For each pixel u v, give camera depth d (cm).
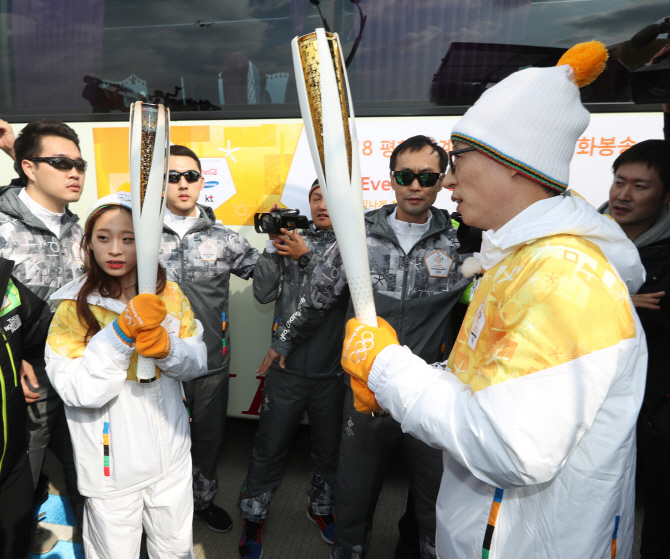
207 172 250
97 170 254
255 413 265
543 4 218
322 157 99
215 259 220
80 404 132
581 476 81
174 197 213
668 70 172
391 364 90
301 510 233
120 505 142
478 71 226
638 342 82
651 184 172
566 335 74
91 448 140
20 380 149
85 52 249
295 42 99
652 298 164
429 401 84
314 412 212
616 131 217
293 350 204
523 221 86
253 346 262
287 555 203
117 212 139
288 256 204
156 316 129
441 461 161
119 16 244
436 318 174
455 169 94
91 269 143
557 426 72
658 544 168
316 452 216
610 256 90
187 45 242
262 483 208
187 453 157
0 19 250
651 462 164
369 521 179
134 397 141
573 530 82
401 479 259
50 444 202
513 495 86
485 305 91
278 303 227
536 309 77
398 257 172
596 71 84
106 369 130
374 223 175
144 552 200
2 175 261
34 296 170
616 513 84
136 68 247
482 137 86
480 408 77
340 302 203
